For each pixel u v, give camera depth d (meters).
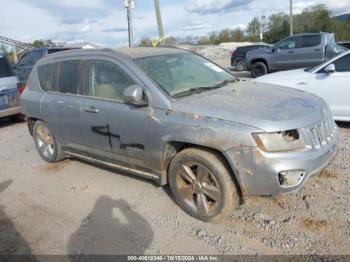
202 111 3.31
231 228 3.38
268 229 3.30
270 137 3.01
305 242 3.07
